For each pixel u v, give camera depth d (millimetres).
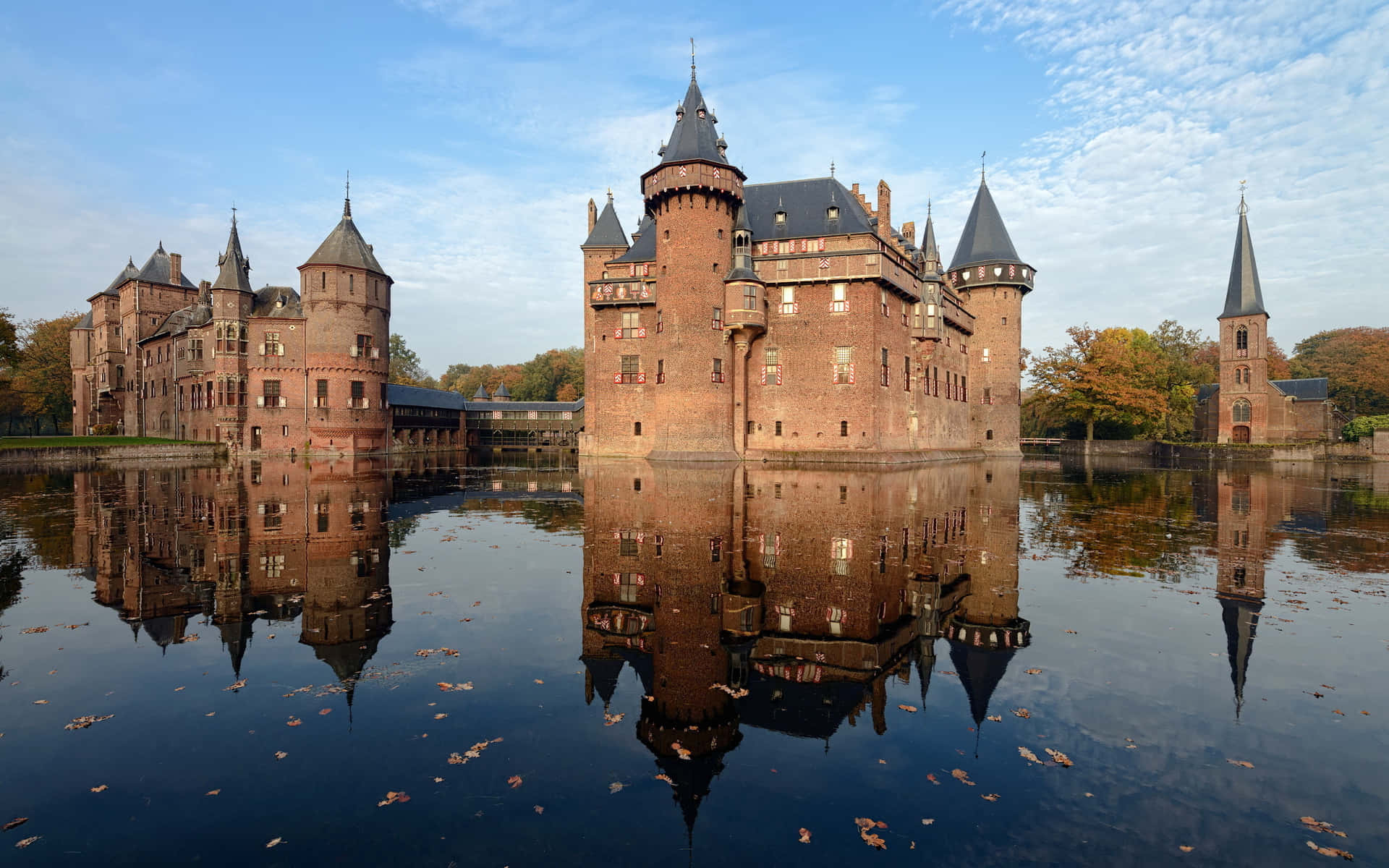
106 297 79438
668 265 43281
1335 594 10852
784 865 4402
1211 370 92062
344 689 7008
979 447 63875
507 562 12719
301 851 4496
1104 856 4516
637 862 4410
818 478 30797
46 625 8969
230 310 57750
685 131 42719
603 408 47969
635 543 14492
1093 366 70688
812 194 47531
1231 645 8414
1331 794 5238
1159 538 15859
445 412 86250
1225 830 4789
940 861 4430
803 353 44844
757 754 5820
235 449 57594
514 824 4832
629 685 7168
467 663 7719
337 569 12164
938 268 55875
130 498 23609
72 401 96250
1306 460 61719
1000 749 5914
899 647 8289
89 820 4820
